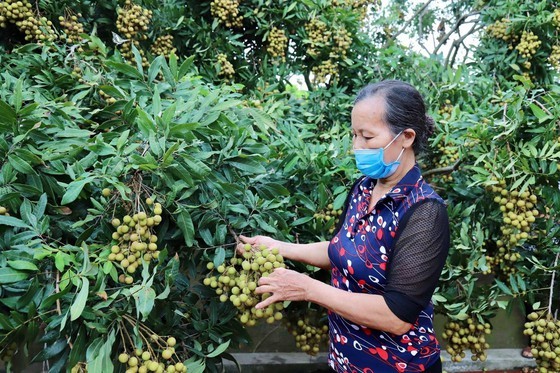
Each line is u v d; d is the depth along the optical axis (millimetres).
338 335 1472
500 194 1966
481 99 3062
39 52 2371
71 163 1515
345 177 2137
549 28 3291
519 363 2990
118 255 1295
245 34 3414
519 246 2279
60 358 1317
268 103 2574
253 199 1663
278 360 2820
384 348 1376
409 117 1248
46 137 1516
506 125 1932
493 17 3621
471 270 2094
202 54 3119
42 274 1269
